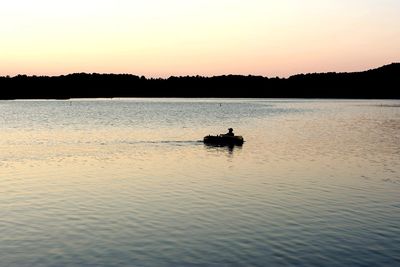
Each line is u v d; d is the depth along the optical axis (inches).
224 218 1118.4
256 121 5044.3
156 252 887.1
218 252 888.9
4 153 2314.2
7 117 5511.8
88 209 1193.4
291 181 1590.8
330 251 896.9
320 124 4626.0
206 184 1533.0
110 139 3014.3
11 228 1027.3
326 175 1712.6
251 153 2352.4
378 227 1053.8
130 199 1309.1
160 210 1187.3
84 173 1740.9
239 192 1408.7
